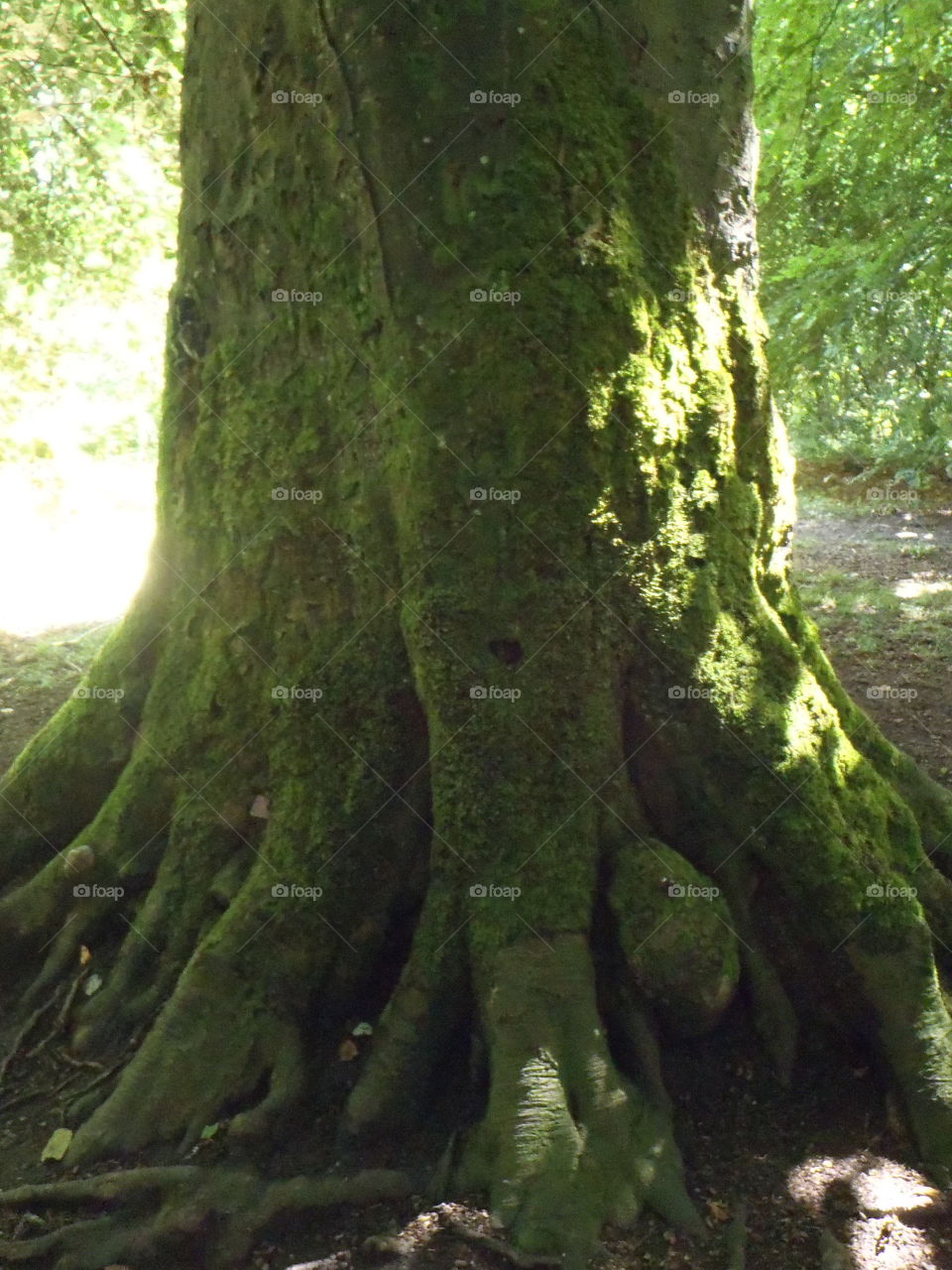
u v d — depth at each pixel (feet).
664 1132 9.95
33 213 24.95
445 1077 10.59
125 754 12.57
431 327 10.14
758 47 25.04
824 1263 9.09
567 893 10.44
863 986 10.72
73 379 31.40
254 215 10.98
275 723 11.28
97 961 11.94
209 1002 10.54
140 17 21.20
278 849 11.02
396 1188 9.66
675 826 10.96
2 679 22.07
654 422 10.46
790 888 10.83
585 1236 9.10
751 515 11.44
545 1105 9.66
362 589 10.84
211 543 11.65
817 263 25.27
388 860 10.89
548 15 10.00
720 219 11.26
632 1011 10.46
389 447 10.49
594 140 10.23
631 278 10.37
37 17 21.88
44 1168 10.07
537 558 10.32
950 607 26.20
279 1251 9.30
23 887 12.37
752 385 11.55
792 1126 10.43
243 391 11.37
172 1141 10.12
